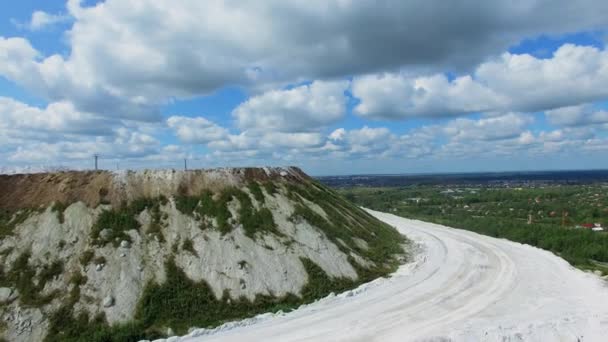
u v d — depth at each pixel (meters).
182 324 29.02
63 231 33.78
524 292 36.12
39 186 38.12
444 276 40.59
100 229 34.56
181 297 30.83
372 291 35.69
